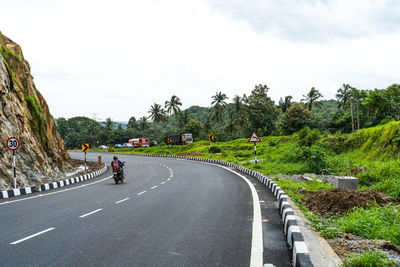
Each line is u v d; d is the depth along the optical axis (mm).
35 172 19500
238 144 56031
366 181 12008
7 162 16875
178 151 63500
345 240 5250
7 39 27203
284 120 72250
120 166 17469
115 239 5832
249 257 4738
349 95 87375
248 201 9898
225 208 8773
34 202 11094
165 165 32531
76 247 5352
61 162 27031
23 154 19312
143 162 39844
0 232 6539
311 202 8547
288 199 8844
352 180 10156
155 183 16516
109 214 8320
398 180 10680
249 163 25438
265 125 77312
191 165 31031
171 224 6977
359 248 4754
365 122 75750
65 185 17859
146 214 8180
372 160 18422
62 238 5953
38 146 23156
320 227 5863
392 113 62312
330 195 8344
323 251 4422
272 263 4480
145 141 84938
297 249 4176
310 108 88312
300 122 69812
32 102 24953
